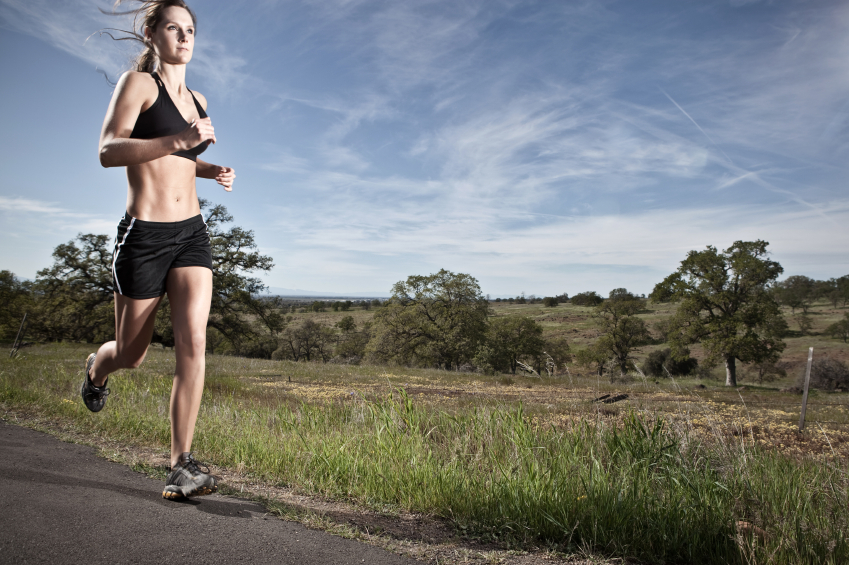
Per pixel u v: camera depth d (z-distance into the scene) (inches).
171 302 85.3
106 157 72.0
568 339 3430.1
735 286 1862.7
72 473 97.6
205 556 60.6
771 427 355.6
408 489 106.9
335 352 2645.2
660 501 97.2
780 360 2484.0
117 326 85.5
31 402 205.0
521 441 132.3
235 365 821.9
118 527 66.7
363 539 77.0
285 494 103.9
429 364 1900.8
